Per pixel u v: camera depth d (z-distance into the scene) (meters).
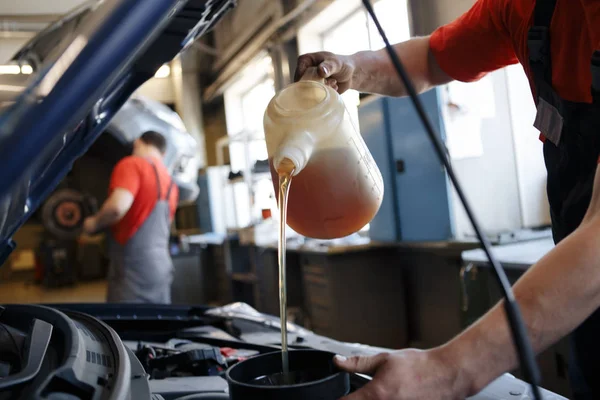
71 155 0.84
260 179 4.73
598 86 0.69
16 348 0.56
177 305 1.25
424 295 3.35
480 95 2.84
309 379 0.53
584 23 0.72
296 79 0.88
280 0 4.75
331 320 3.33
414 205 3.11
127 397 0.46
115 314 1.17
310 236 0.79
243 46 5.78
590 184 0.76
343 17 4.61
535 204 2.91
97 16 0.38
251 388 0.46
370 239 3.57
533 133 2.89
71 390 0.44
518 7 0.86
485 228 2.86
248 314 1.25
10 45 5.56
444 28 1.04
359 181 0.73
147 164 2.62
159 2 0.38
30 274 9.05
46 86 0.37
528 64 0.85
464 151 2.82
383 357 0.49
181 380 0.82
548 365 1.77
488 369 0.46
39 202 0.83
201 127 7.50
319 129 0.68
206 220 6.66
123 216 2.59
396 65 0.38
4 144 0.35
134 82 0.85
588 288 0.46
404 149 3.12
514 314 0.38
